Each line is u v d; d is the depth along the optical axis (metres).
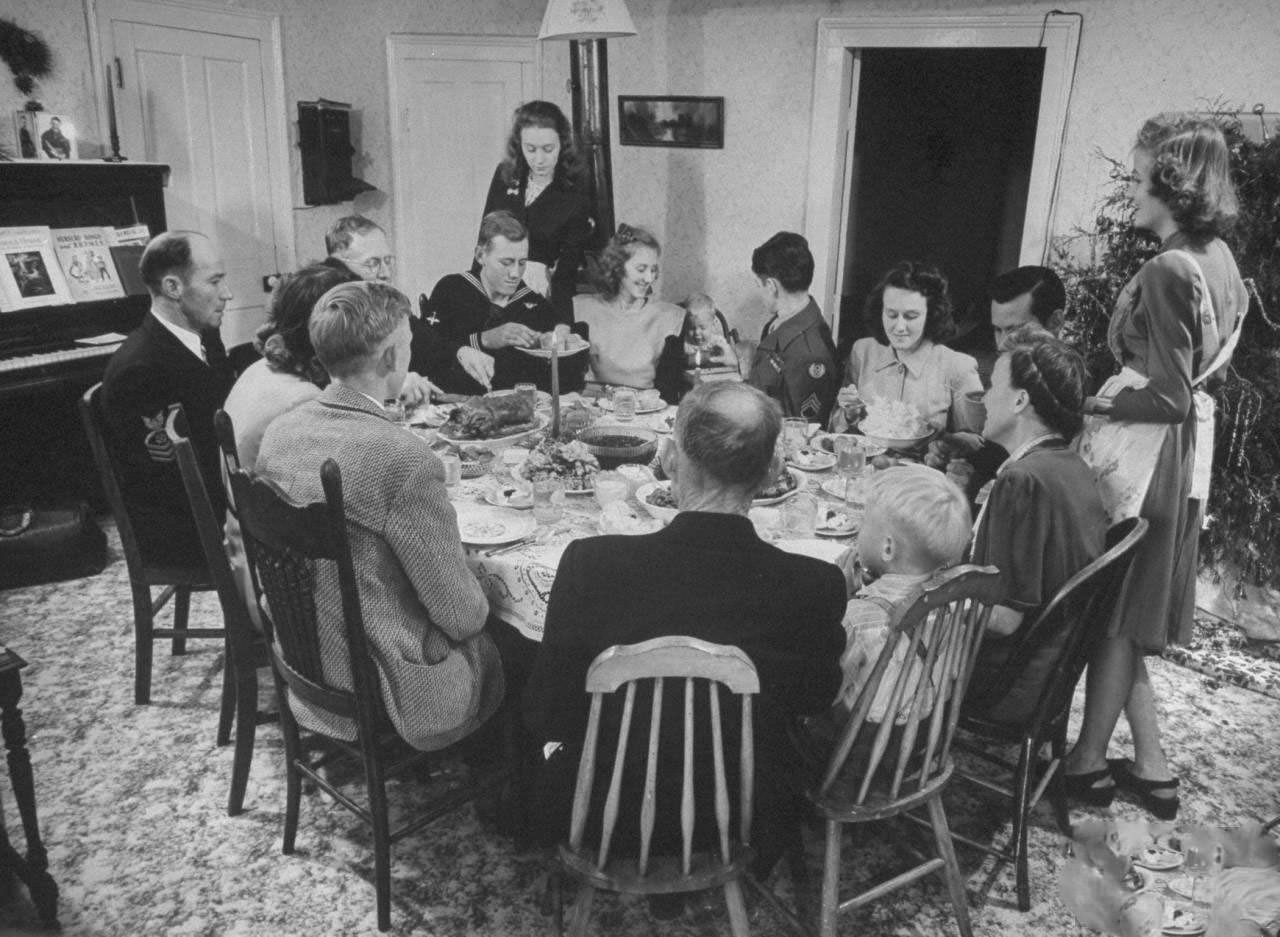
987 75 6.54
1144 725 2.47
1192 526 2.42
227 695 2.67
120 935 2.06
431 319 3.70
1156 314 2.18
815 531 2.26
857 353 3.49
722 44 5.05
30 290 4.03
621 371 3.68
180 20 4.81
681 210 5.37
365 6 5.43
